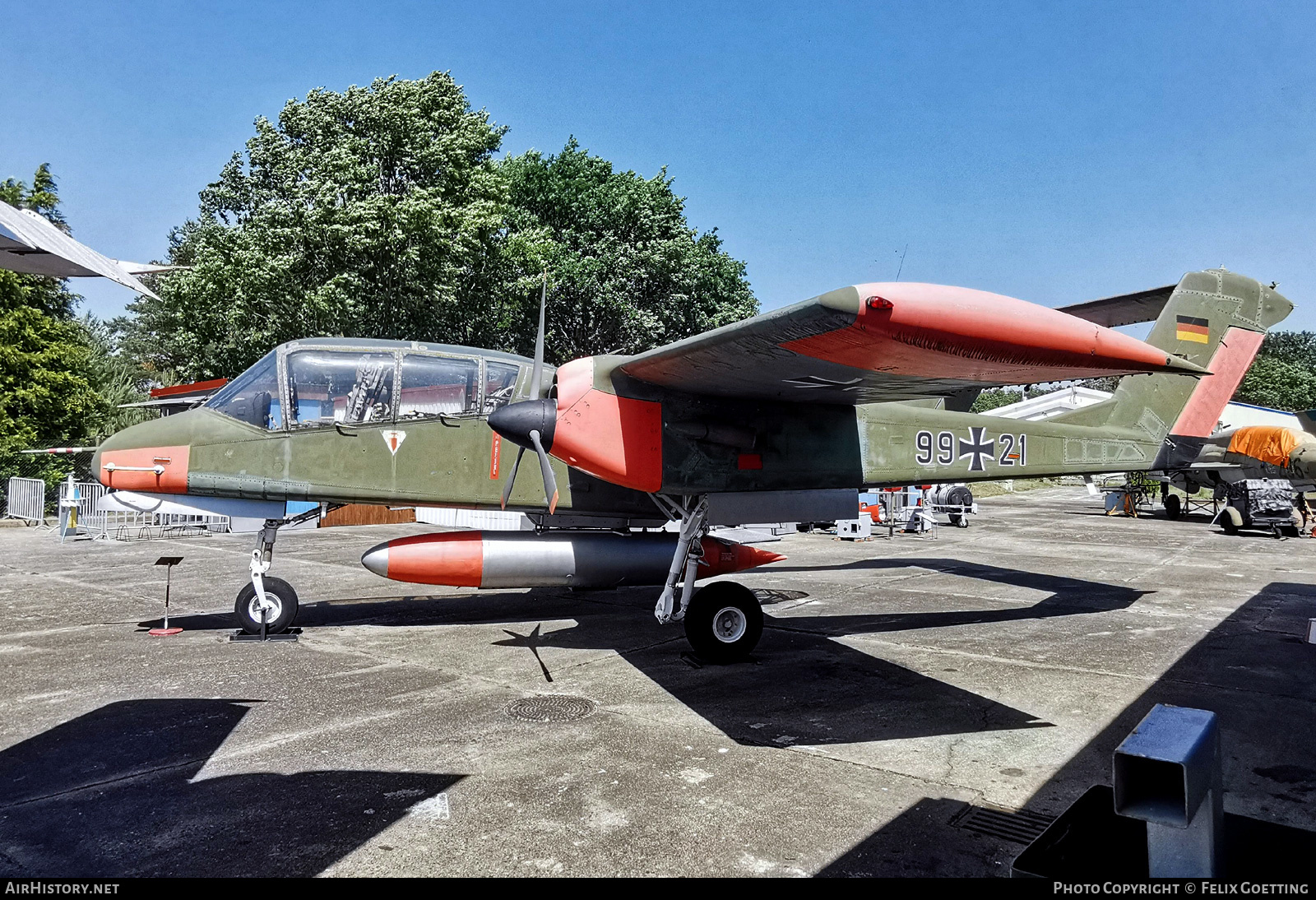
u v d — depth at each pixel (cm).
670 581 707
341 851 345
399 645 740
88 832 363
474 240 2173
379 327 2136
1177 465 959
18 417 2358
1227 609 920
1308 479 1978
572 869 331
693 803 397
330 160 2023
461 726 512
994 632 799
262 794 406
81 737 488
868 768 444
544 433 652
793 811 388
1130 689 597
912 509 1891
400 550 757
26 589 1050
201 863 335
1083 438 895
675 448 687
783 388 650
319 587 1073
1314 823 371
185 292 2108
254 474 736
